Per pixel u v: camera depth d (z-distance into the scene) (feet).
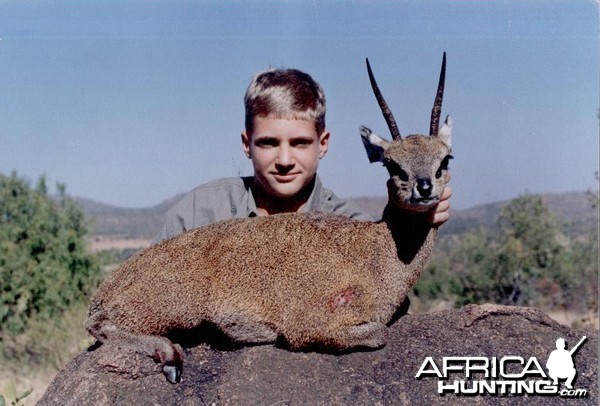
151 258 3.41
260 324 3.28
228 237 3.41
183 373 3.15
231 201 4.24
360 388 3.00
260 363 3.06
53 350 7.16
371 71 3.62
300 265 3.28
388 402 2.97
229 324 3.30
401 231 3.44
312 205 4.25
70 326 7.54
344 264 3.29
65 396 3.05
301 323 3.19
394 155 3.42
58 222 9.43
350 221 3.50
